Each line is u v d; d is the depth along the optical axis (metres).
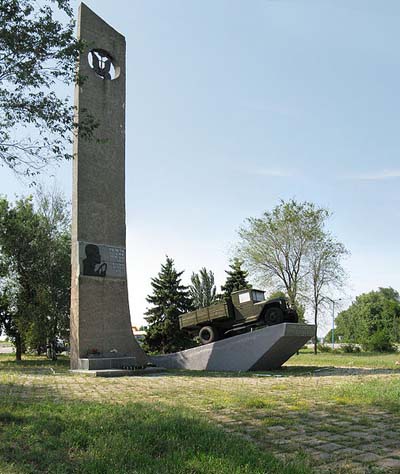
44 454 5.56
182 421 7.07
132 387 13.52
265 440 6.72
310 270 41.88
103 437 6.14
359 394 11.41
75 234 20.80
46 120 10.76
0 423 7.20
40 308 32.59
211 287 49.59
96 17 23.11
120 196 22.69
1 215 33.69
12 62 10.34
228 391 12.41
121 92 23.61
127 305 21.97
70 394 11.66
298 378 16.44
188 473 4.84
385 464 5.61
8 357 40.91
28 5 10.45
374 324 68.38
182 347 40.50
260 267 42.09
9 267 34.06
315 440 6.77
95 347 20.39
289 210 41.78
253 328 22.06
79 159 21.25
